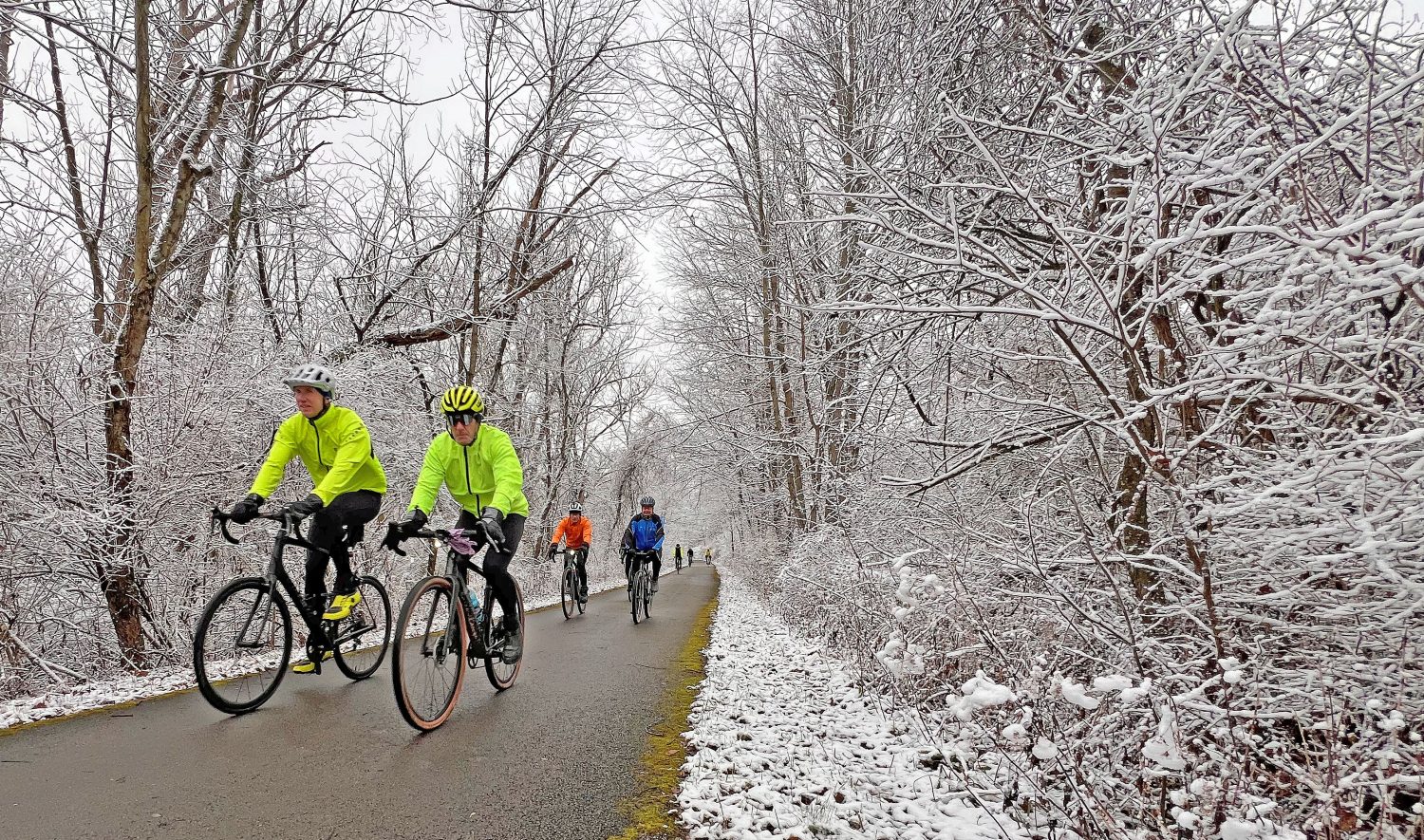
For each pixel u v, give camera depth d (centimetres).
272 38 953
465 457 527
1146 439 394
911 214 471
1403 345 285
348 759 358
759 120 1219
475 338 1302
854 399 895
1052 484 545
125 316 690
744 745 414
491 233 1273
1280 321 293
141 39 661
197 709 447
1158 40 404
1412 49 303
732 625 1095
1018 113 510
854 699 543
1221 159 307
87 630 729
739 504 2567
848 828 299
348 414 502
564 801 321
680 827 301
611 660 704
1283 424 338
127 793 307
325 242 1123
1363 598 310
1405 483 256
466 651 464
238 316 977
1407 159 294
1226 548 339
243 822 281
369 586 588
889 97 630
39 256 763
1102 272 402
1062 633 381
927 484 472
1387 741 262
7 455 657
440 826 288
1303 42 350
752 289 1499
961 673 442
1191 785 246
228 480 842
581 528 1204
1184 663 335
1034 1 439
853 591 693
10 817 279
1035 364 519
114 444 684
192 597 800
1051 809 319
